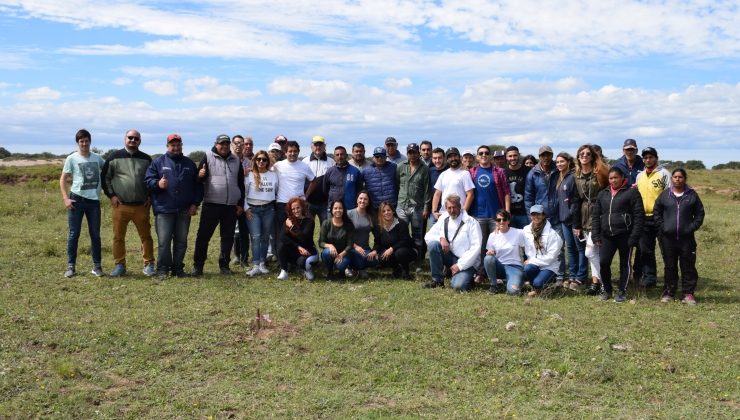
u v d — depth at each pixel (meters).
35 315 8.11
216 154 10.46
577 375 6.58
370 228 10.84
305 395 6.08
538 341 7.41
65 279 10.06
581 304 9.10
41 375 6.40
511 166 10.89
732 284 10.61
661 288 10.34
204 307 8.63
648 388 6.29
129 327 7.76
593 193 9.87
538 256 9.78
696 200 9.14
